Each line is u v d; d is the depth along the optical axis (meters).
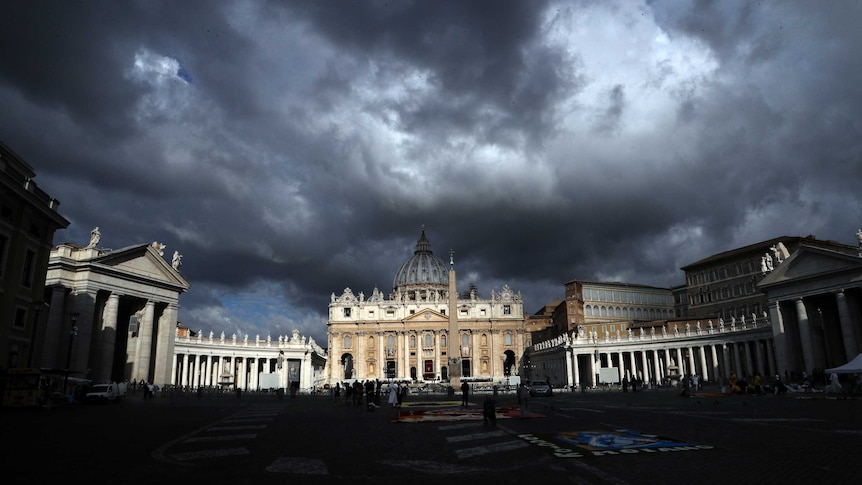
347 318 169.25
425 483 12.13
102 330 70.12
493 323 166.88
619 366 110.12
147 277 75.94
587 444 17.84
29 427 23.98
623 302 144.25
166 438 20.41
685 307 148.38
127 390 70.56
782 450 15.50
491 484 11.96
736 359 86.62
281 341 131.12
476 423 26.91
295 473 13.35
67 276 67.25
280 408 43.38
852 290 60.16
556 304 181.38
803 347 64.19
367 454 16.53
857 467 12.77
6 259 40.88
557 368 119.50
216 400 60.56
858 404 32.88
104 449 17.16
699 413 29.62
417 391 95.94
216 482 12.20
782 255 72.62
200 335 115.31
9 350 41.16
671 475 12.46
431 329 165.75
